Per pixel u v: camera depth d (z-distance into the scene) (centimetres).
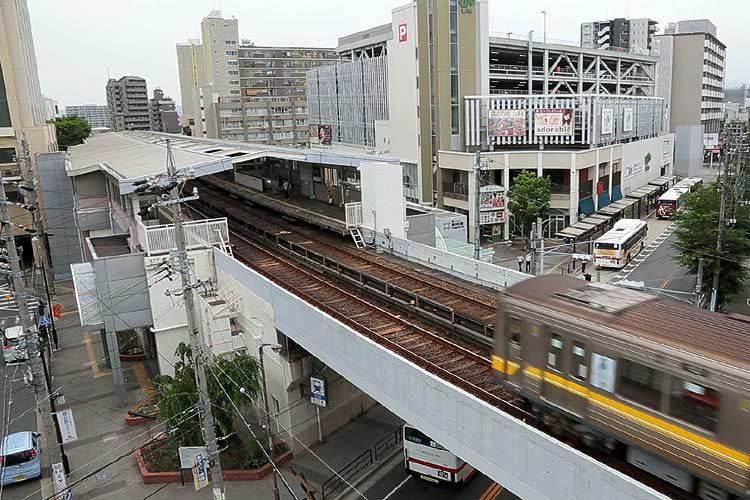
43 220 4297
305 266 2445
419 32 5259
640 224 4681
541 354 1169
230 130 10638
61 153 4409
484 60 5416
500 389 1341
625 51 7850
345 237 2784
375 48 6981
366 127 6588
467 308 1792
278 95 11531
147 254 2392
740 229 3122
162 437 2067
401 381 1291
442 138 5319
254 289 2056
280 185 4175
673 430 948
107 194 3519
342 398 2183
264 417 2159
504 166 5100
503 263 4375
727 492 915
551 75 6681
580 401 1097
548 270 4194
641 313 1074
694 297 3325
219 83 11862
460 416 1139
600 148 5341
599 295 1184
